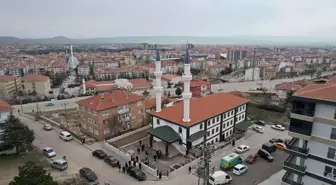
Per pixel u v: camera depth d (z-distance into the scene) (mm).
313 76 176875
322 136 30000
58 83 165125
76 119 75062
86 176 39969
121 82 133375
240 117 63688
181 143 49938
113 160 45656
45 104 96688
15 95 121938
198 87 111000
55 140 57688
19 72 182375
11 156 48906
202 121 51062
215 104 59469
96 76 174875
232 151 51000
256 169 44094
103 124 57656
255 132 62250
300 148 31719
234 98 65375
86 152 51250
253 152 50656
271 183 39281
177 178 40719
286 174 34406
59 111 85625
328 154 30031
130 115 63562
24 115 79562
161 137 48844
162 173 42219
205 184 33594
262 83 151375
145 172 42750
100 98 60281
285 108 84625
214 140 55938
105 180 40312
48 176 29000
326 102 28422
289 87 104625
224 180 38969
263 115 79562
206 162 33125
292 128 31516
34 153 50469
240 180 40375
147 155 48938
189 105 52562
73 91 132875
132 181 40094
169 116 53062
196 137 49062
